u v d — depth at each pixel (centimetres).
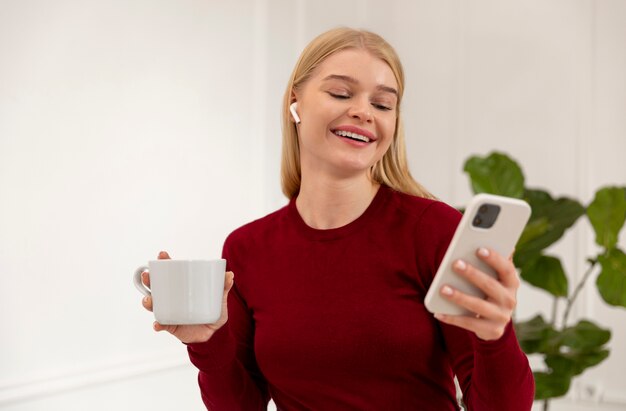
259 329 116
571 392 324
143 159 273
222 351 105
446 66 360
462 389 101
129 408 269
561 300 331
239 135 318
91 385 253
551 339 231
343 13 368
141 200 272
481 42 354
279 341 111
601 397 318
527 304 338
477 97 354
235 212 316
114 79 262
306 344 109
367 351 106
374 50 109
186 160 292
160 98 280
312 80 111
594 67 329
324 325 108
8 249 226
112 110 261
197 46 297
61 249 243
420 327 105
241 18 319
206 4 301
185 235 291
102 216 257
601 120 327
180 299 92
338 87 108
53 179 240
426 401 107
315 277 111
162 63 281
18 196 229
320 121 109
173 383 290
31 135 233
